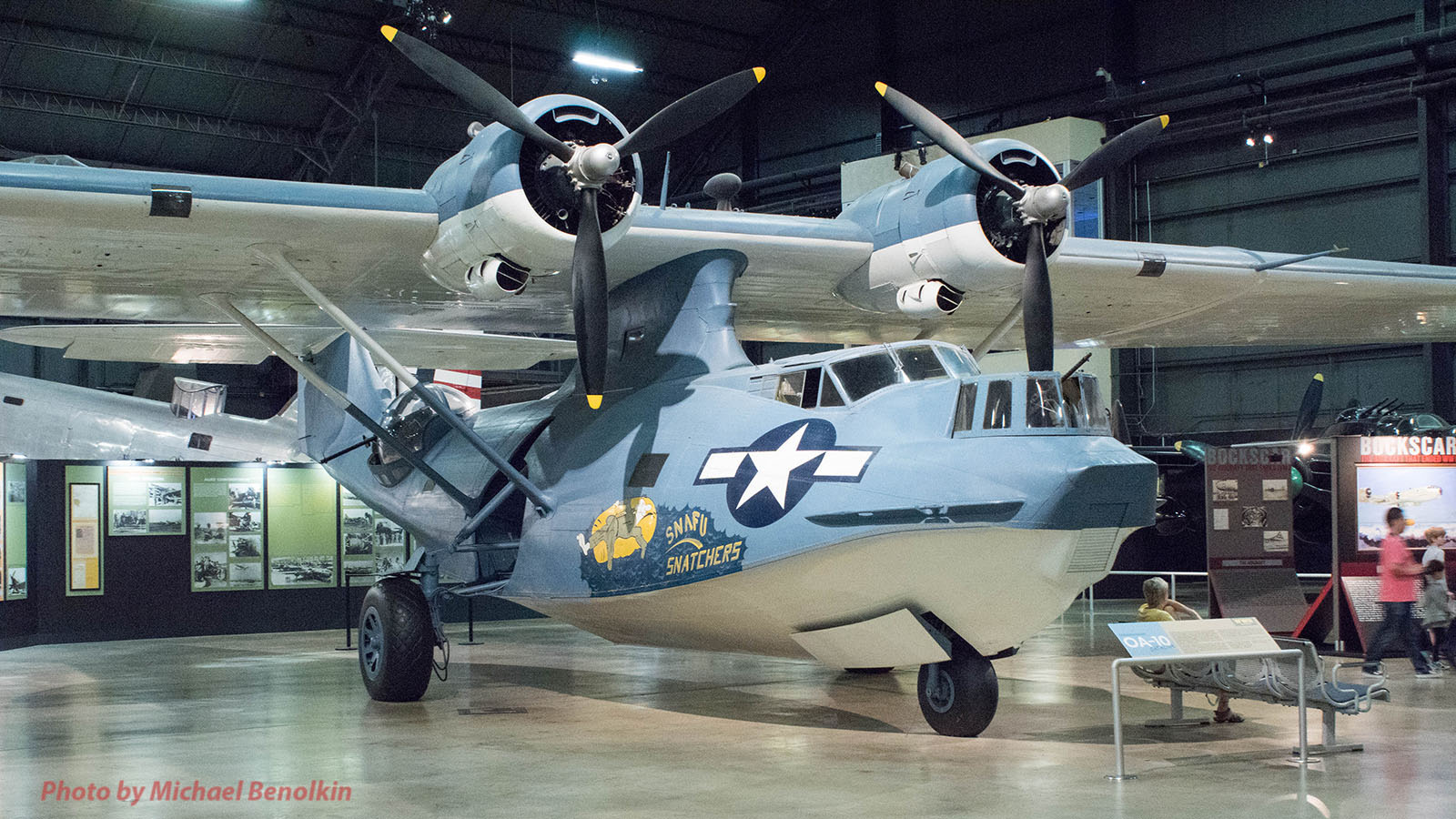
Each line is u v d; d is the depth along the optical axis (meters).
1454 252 22.75
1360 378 24.52
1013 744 7.20
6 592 14.68
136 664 12.71
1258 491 13.05
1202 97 25.69
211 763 6.84
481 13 26.44
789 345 32.56
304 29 24.64
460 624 17.73
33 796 5.96
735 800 5.73
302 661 12.88
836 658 7.73
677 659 12.52
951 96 29.73
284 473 16.94
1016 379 6.74
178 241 8.20
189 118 26.30
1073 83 27.56
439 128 29.12
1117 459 6.49
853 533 6.81
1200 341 13.87
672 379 8.84
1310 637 12.52
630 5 28.11
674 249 8.88
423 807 5.64
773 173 33.03
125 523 15.94
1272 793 5.81
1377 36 23.42
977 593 6.91
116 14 23.41
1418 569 10.25
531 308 10.14
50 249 8.34
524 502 9.92
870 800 5.70
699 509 7.68
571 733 7.84
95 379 28.53
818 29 31.97
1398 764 6.55
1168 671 7.69
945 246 8.98
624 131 8.22
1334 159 24.33
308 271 9.04
